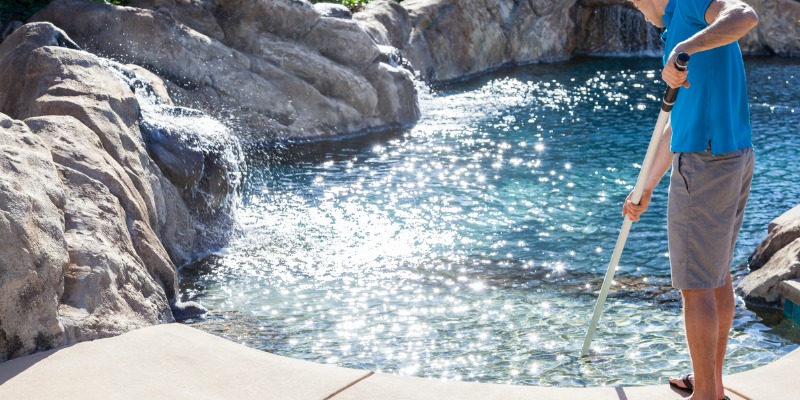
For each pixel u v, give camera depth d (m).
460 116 12.44
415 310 5.36
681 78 2.91
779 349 4.69
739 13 2.88
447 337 4.91
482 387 3.50
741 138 3.11
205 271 6.11
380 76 11.73
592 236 6.98
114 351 3.77
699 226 3.09
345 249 6.61
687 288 3.10
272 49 11.03
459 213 7.64
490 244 6.76
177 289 5.32
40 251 3.93
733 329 5.01
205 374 3.57
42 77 6.22
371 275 6.04
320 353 4.68
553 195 8.27
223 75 10.27
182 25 10.17
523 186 8.61
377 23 13.98
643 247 6.66
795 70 17.02
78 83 6.13
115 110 6.14
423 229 7.15
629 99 13.84
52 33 6.99
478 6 17.50
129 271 4.64
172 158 6.60
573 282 5.88
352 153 10.07
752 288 5.47
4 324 3.69
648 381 4.26
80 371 3.56
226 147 7.39
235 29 11.00
